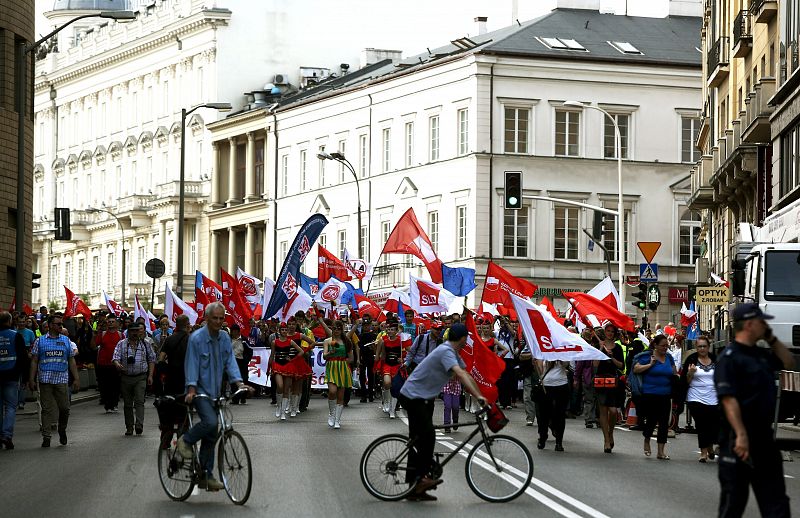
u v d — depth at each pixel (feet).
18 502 55.16
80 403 131.85
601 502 54.90
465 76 236.43
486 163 233.76
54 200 388.37
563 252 238.07
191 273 320.09
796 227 84.43
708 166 180.65
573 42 240.94
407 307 145.79
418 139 247.91
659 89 241.14
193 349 55.16
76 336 139.44
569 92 237.86
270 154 292.61
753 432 41.09
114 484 61.31
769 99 142.61
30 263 151.12
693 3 257.75
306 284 156.25
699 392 73.20
